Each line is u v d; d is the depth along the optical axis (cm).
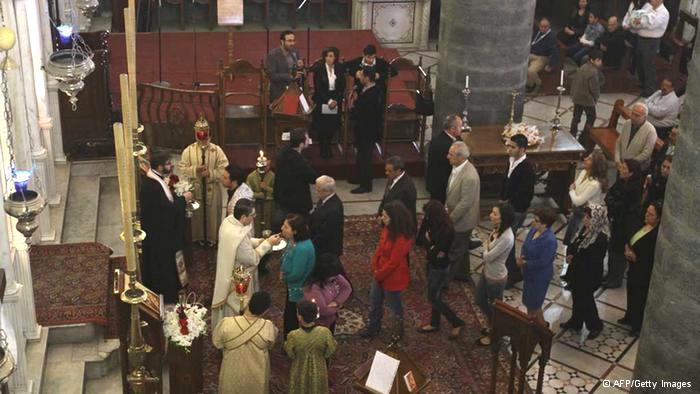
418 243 1030
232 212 1038
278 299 1114
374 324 1040
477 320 1091
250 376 871
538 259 1002
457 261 1109
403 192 1081
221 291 962
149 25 1855
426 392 975
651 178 1127
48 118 1098
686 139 796
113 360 937
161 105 1437
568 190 1302
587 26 1744
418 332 1066
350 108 1383
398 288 997
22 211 731
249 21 1927
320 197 1047
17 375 830
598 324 1066
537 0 2062
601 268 1038
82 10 1107
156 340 848
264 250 978
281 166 1120
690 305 822
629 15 1717
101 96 1238
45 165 1084
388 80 1366
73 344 943
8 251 820
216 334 871
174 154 1378
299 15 1934
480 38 1309
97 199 1184
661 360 863
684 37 1845
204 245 1188
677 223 815
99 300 969
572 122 1519
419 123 1455
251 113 1403
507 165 1265
